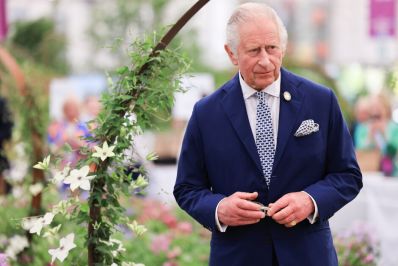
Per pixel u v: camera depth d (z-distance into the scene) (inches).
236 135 127.9
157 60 135.5
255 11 124.2
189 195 131.1
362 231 234.4
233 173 127.6
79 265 150.9
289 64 514.6
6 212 228.7
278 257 125.2
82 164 137.3
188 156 132.7
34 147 233.1
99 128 137.4
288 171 126.0
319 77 511.2
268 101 128.4
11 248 212.5
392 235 240.7
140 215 302.0
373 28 582.2
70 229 200.1
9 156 248.4
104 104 137.2
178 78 137.2
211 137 129.6
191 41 773.3
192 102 451.2
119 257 142.8
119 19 775.1
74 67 776.9
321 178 129.3
